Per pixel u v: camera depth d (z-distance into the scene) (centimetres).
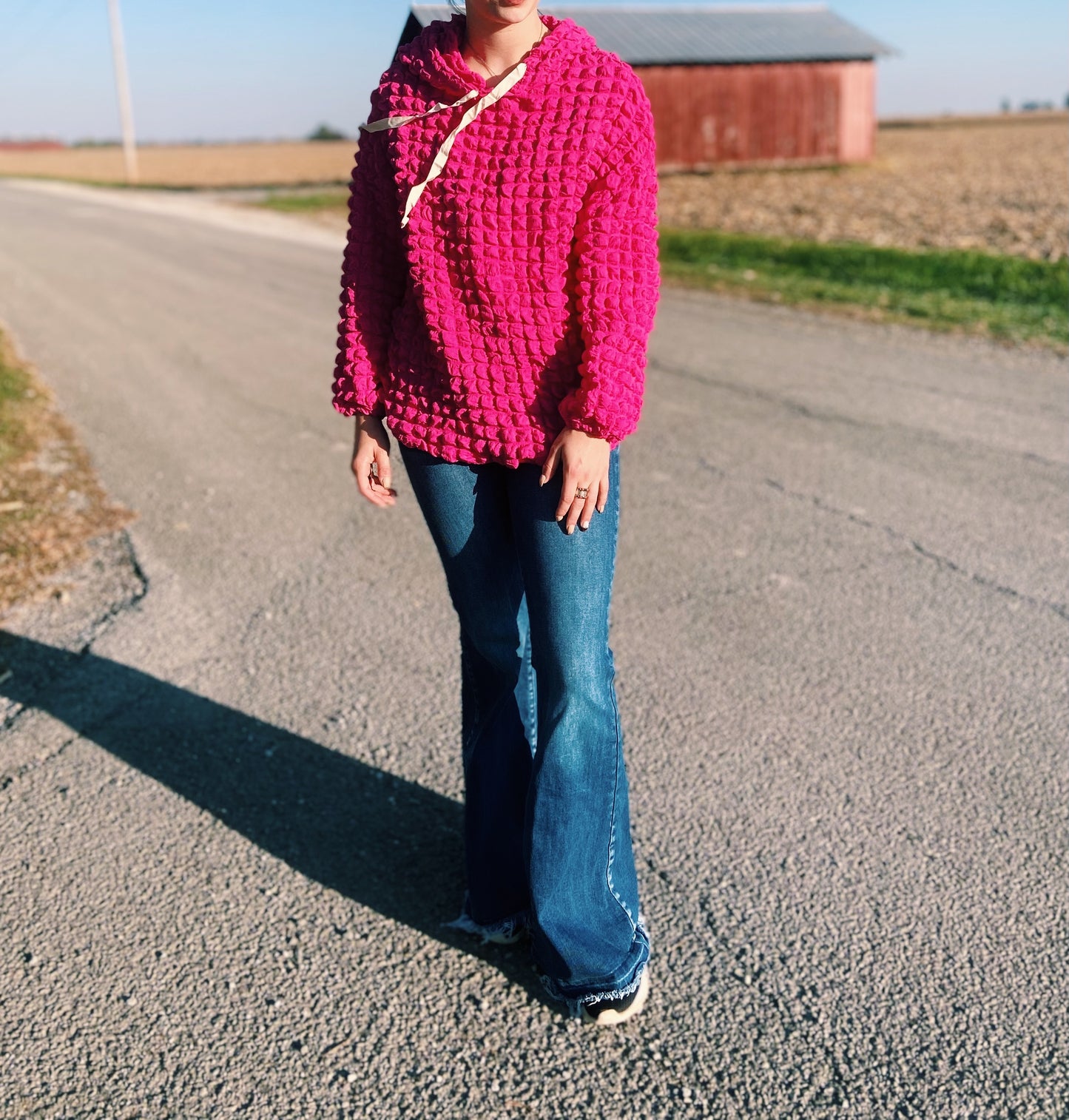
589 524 164
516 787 196
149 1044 186
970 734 275
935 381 638
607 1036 186
